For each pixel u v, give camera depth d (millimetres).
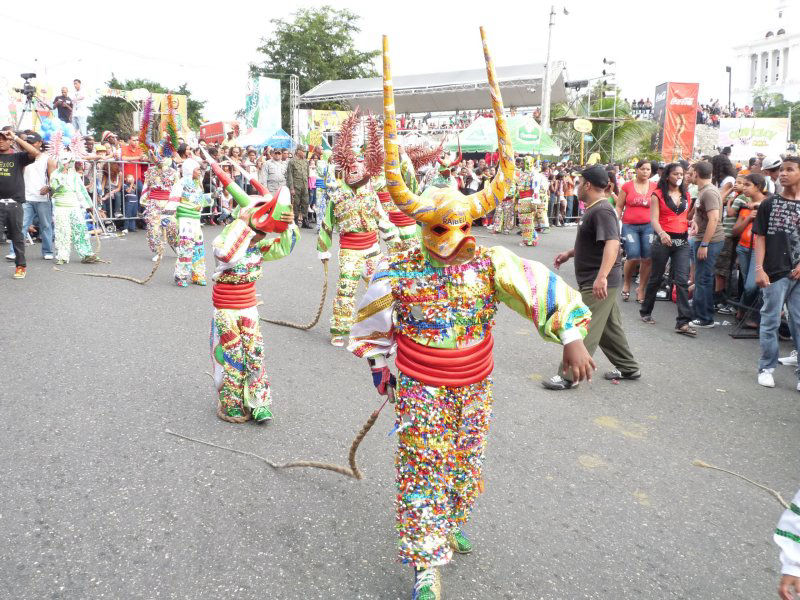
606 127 27359
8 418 4594
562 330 2725
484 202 2709
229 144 19578
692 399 5781
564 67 30922
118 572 3037
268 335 7055
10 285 8695
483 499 3871
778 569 3330
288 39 50938
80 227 10516
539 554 3355
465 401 2859
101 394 5125
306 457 4273
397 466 2939
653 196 8023
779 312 6066
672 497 4016
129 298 8352
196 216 9258
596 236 5590
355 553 3271
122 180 14539
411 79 35719
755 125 29219
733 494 4094
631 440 4844
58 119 16672
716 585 3180
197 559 3162
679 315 7977
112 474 3914
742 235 8031
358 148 6504
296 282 10055
